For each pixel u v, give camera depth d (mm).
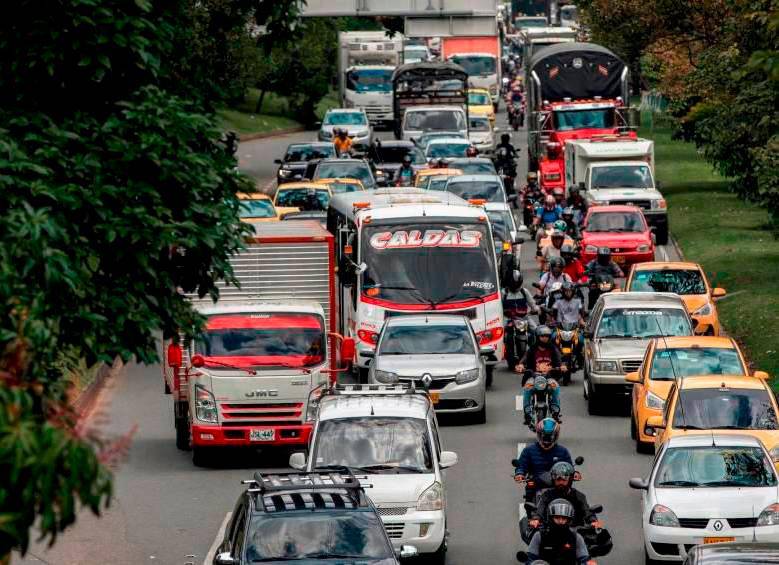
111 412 61906
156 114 30766
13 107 31188
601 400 60188
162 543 42188
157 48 32250
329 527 31547
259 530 31359
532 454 39469
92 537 42969
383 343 60344
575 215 96062
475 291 66438
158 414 61750
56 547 41812
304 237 58156
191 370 52438
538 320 74625
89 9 30734
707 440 40688
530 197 111438
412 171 126062
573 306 67438
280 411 52250
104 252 29656
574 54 129125
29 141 30375
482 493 47625
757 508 38406
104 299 29125
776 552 29922
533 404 51594
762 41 93125
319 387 52438
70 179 29891
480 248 66938
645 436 52406
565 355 66375
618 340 60969
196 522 44688
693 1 129000
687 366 53719
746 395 46562
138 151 30141
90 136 30875
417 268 66312
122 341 29625
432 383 58094
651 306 62344
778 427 45531
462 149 135625
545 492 34719
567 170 119750
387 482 39156
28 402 16672
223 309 53562
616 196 103688
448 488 48375
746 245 100000
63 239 27234
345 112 168500
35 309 20859
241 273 58125
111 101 32406
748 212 116688
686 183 138500
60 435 16328
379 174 121938
